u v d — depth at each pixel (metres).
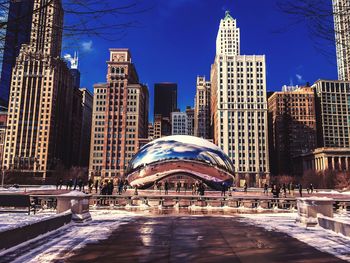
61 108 151.50
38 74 138.50
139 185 57.94
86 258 8.00
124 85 146.00
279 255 8.45
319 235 11.59
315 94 181.62
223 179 57.94
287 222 15.46
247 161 136.88
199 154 57.94
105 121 143.00
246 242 10.23
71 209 14.58
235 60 146.50
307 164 148.00
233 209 23.88
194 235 11.50
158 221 15.62
